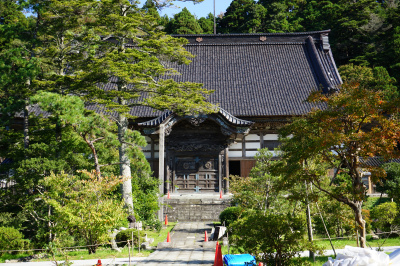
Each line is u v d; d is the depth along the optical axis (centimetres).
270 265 1478
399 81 6309
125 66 2542
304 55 4803
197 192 3788
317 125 1664
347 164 1686
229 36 4988
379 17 7150
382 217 2509
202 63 4719
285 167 1689
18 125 3909
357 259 1053
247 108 3956
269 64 4684
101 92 2620
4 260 2039
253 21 8225
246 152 3969
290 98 4116
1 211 2481
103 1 2605
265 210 2205
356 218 1666
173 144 3800
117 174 2725
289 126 1711
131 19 2639
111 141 2348
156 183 2983
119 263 1816
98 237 1992
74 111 2147
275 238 1474
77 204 1959
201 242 2308
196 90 2808
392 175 3369
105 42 2850
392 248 2017
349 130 1628
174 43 2767
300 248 1478
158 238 2494
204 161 3825
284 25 8050
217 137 3803
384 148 1555
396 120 1598
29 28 2717
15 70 2603
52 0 2558
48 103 2131
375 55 6725
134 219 2566
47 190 2338
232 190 2614
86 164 2486
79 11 2662
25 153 2417
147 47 2905
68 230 2111
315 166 1939
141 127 3606
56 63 2822
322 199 2084
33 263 1920
